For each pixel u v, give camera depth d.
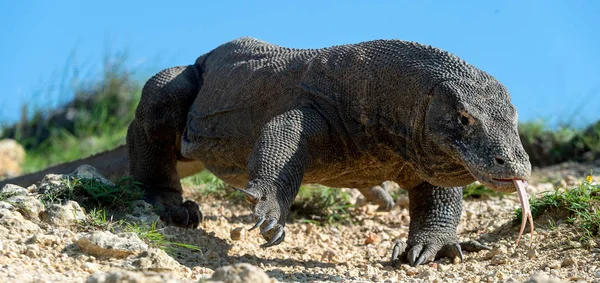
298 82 7.76
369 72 7.30
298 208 10.67
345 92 7.41
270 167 6.91
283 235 6.75
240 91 8.30
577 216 8.01
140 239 6.92
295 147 7.09
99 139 19.84
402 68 7.12
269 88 8.01
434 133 6.72
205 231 8.76
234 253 8.00
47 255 6.38
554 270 6.64
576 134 16.56
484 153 6.39
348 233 9.98
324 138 7.37
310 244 9.09
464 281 6.34
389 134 7.23
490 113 6.55
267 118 7.96
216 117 8.52
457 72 6.86
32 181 11.41
